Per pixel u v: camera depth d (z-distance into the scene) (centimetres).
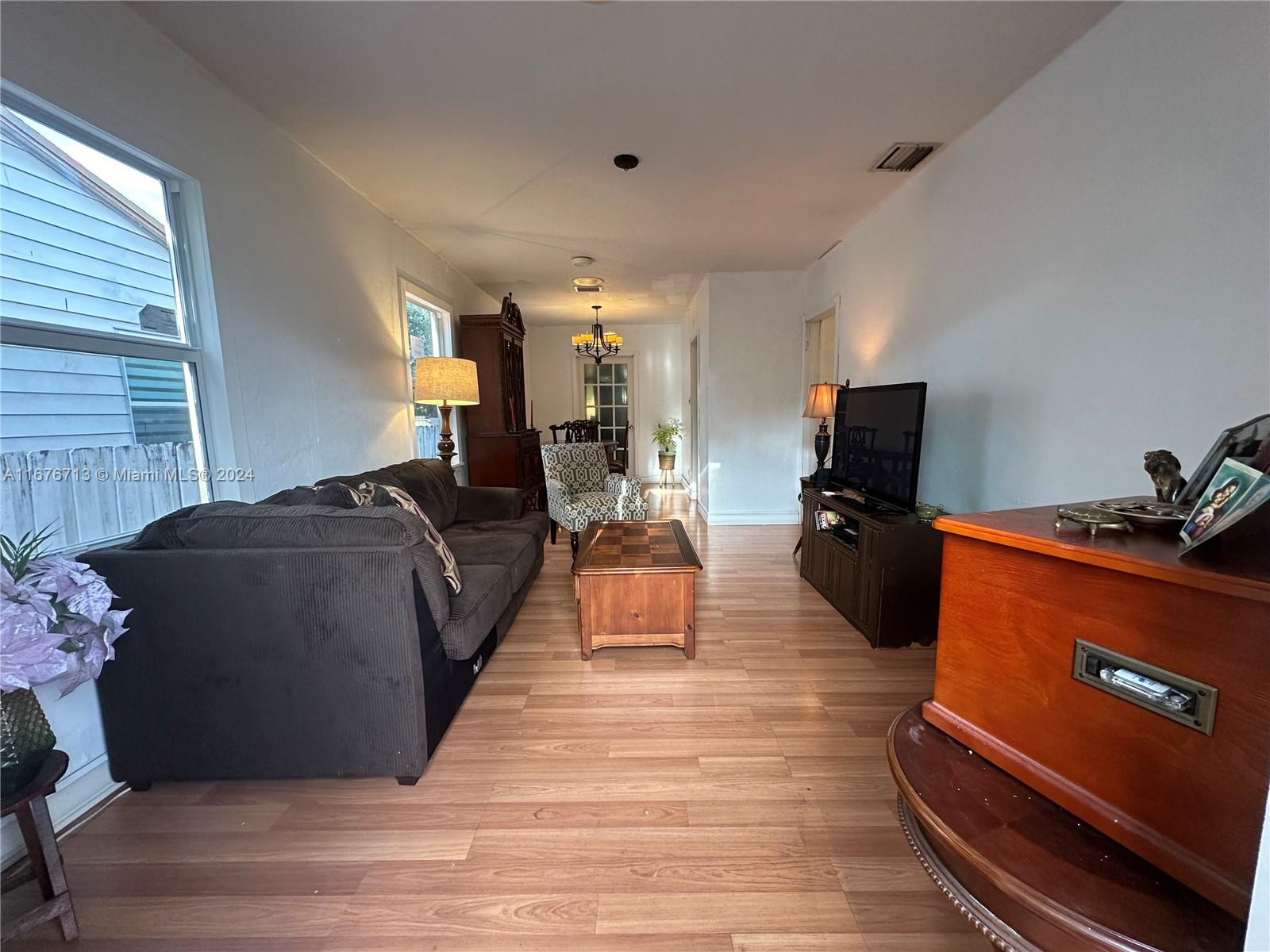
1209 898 51
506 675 224
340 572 147
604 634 239
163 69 172
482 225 354
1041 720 67
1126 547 60
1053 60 187
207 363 194
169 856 133
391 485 264
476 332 476
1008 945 58
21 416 137
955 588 78
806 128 234
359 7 161
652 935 112
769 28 171
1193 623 52
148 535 153
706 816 145
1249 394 128
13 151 136
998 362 220
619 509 423
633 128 233
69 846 137
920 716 84
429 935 112
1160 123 148
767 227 362
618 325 798
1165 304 148
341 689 151
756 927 114
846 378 381
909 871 128
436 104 213
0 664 91
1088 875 56
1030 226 200
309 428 252
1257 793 48
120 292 166
